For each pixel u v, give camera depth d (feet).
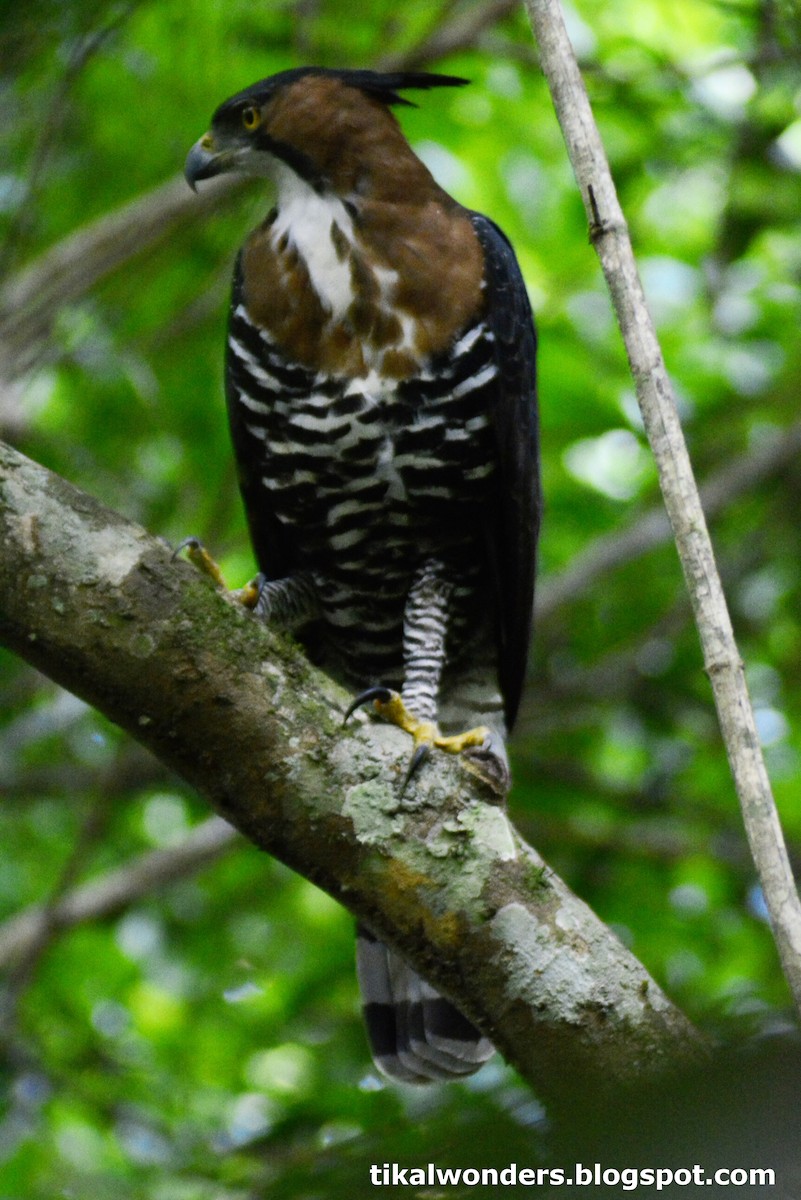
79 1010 40.40
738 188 41.68
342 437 24.72
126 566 17.53
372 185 24.63
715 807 42.75
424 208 24.82
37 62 34.88
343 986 40.11
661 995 17.60
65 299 35.70
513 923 17.52
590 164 17.92
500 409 25.03
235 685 17.60
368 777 17.78
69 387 40.93
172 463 41.09
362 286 24.14
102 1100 37.17
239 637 17.76
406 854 17.63
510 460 25.36
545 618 40.16
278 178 25.25
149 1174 33.09
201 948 42.19
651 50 41.16
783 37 38.19
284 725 17.71
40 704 41.83
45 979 40.75
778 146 42.37
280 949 42.29
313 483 25.48
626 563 42.22
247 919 42.68
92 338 38.88
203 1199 29.43
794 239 44.83
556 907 17.67
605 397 42.19
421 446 24.82
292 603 27.07
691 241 45.47
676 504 17.11
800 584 45.62
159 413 39.52
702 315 44.68
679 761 44.42
